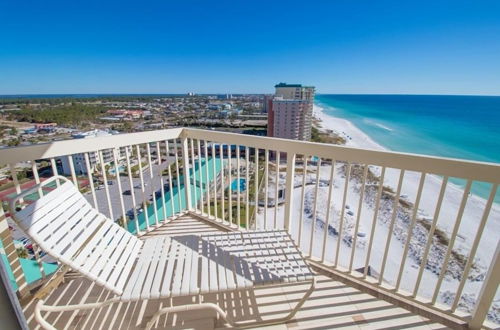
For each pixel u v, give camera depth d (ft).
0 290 1.64
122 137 6.84
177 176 8.82
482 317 4.34
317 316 4.87
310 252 6.48
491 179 3.69
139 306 5.10
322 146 5.48
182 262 4.71
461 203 4.09
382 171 4.80
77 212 4.83
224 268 4.52
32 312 4.84
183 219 8.88
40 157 5.22
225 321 4.76
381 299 5.23
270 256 4.92
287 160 6.20
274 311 4.99
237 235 5.74
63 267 4.39
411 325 4.64
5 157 4.70
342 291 5.47
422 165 4.27
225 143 7.54
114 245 4.96
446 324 4.63
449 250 4.43
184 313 4.94
